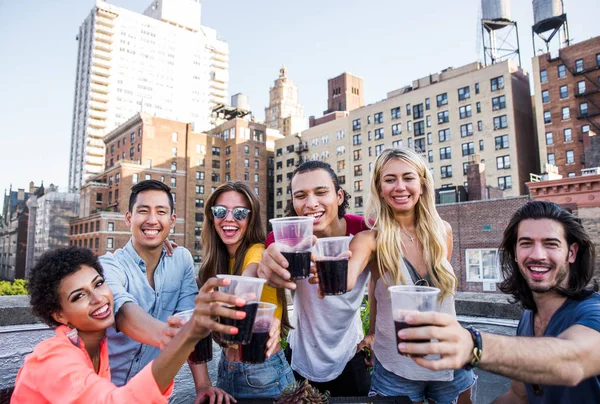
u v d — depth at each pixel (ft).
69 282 5.20
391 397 6.42
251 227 8.23
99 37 385.09
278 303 7.52
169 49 443.73
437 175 166.91
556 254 5.78
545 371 3.76
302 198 7.88
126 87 401.49
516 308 13.80
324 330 8.14
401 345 3.63
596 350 4.26
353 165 201.87
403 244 7.50
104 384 4.51
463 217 79.82
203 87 475.31
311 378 8.38
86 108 375.04
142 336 6.08
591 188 63.72
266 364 7.11
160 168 201.36
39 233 241.55
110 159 230.07
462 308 15.07
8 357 11.19
